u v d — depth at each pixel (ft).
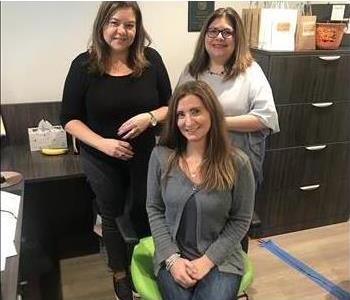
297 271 7.64
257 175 6.49
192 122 4.87
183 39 8.11
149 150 5.83
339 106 8.29
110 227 6.09
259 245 8.48
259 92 6.06
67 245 8.13
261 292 7.04
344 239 8.72
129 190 5.95
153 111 5.74
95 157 5.75
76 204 7.92
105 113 5.54
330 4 8.20
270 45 7.59
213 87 6.17
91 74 5.44
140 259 5.44
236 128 5.92
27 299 6.16
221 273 4.89
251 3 8.25
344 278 7.45
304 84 7.82
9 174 5.73
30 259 6.47
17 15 6.90
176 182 5.04
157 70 5.87
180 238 5.15
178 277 4.81
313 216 9.08
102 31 5.32
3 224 4.14
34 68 7.29
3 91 7.23
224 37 5.90
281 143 8.11
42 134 7.27
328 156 8.65
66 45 7.34
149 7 7.68
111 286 7.25
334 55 7.84
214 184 4.87
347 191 9.16
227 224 5.15
